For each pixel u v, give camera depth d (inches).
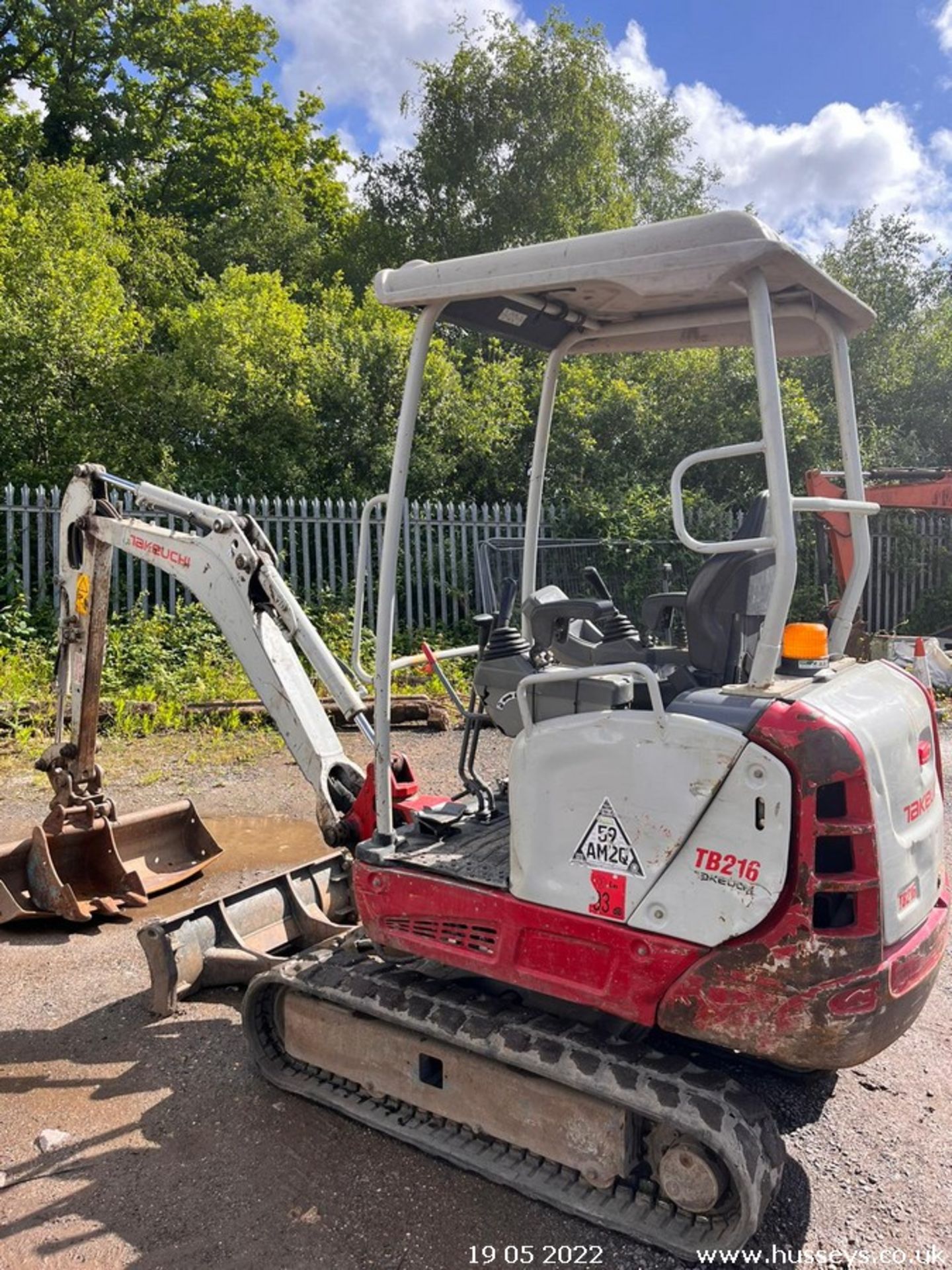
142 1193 122.0
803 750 100.6
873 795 103.5
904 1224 117.2
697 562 503.5
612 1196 116.3
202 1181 124.0
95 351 507.2
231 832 257.9
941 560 548.4
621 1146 111.6
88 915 196.7
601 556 495.5
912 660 406.0
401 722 363.9
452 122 755.4
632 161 989.2
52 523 447.5
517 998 134.4
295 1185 123.3
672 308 143.1
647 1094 108.8
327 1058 138.2
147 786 293.3
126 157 968.3
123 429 510.9
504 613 144.6
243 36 997.2
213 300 557.3
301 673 180.5
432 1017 125.1
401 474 129.1
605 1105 113.1
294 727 174.9
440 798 165.3
